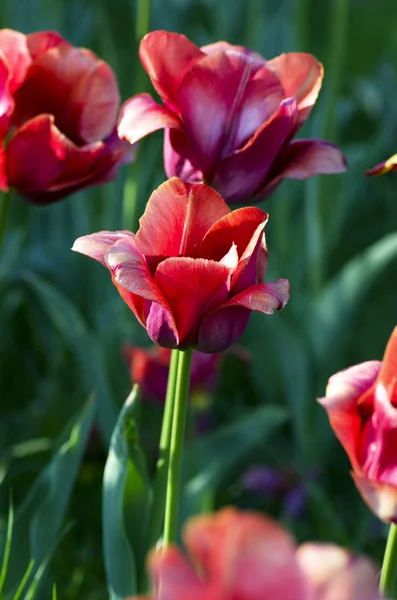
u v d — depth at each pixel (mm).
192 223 853
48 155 991
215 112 944
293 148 960
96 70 1017
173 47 941
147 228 853
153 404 1355
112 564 945
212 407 1509
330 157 954
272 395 1549
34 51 1021
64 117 1023
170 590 560
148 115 941
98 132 1023
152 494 958
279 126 933
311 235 1541
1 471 1197
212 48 981
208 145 948
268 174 959
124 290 869
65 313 1268
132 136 937
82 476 1293
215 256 857
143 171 1497
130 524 948
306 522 1295
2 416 1473
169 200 852
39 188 1006
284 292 849
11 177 1002
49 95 1018
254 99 945
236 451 1198
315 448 1461
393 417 800
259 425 1204
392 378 815
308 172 950
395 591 901
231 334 864
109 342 1379
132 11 1283
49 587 1123
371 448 814
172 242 857
